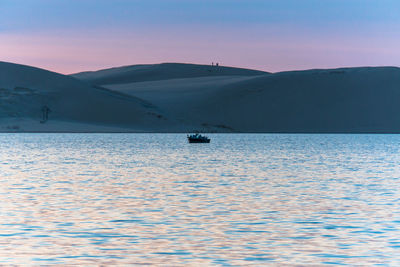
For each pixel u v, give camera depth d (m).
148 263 41.25
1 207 66.12
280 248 45.81
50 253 43.94
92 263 41.16
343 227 54.47
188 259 42.34
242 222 57.06
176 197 76.56
